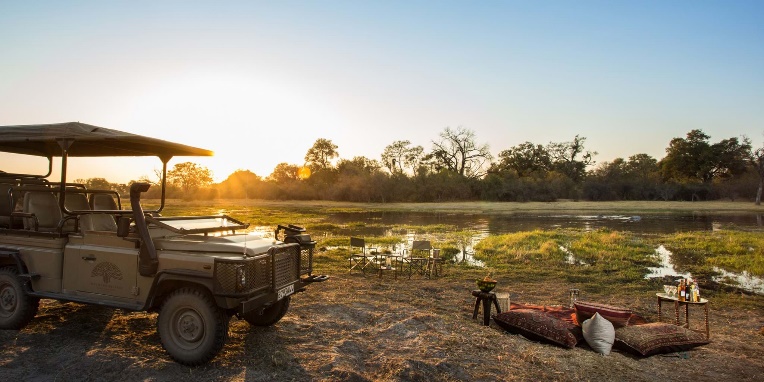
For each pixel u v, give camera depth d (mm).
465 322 7996
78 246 6297
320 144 95500
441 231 28281
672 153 89125
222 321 5434
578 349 7031
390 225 32531
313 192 75812
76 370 5312
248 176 89062
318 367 5547
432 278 12930
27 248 6605
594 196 76312
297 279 6492
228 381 5121
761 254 17672
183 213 38844
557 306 9547
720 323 9211
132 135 6262
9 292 6699
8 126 6672
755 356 7145
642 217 43375
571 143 92500
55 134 6367
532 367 5984
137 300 5879
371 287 11102
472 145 86188
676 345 7117
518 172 92750
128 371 5301
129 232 6191
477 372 5648
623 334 7207
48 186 7609
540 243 20391
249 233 6832
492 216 44469
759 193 65875
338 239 21609
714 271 14953
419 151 86562
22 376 5145
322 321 7500
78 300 6137
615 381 5836
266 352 5969
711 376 6254
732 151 87438
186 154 7578
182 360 5496
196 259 5578
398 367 5578
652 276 14094
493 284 8227
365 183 69812
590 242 21203
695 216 45000
